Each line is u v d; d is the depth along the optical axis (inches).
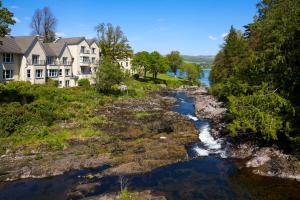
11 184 801.6
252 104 970.7
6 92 1514.5
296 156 902.4
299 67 893.8
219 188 783.7
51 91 1705.2
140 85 3034.0
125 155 996.6
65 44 2412.6
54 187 786.2
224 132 1245.1
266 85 992.9
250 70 1120.8
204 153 1059.9
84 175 857.5
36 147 1017.5
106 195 720.3
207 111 1760.6
